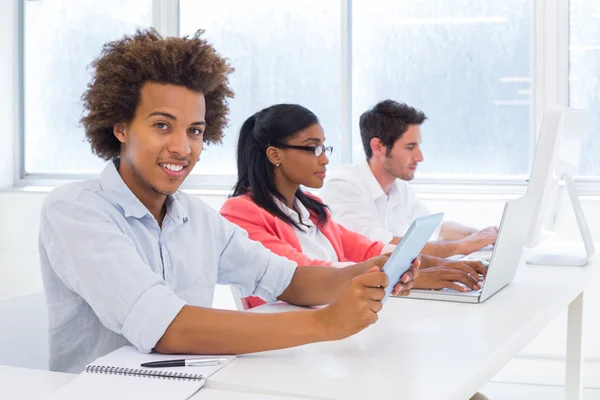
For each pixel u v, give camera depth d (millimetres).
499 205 3156
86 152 4035
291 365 1004
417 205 2840
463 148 3455
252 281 1469
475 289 1492
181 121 1197
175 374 957
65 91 4035
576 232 3090
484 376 998
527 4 3334
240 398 875
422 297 1474
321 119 3643
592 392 2990
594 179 3273
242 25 3725
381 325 1238
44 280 1249
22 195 3803
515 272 1646
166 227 1313
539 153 1711
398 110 2561
